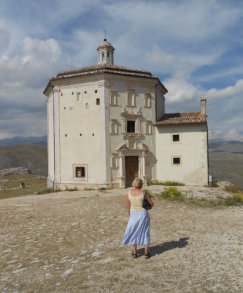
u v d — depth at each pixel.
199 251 6.98
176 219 11.02
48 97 29.70
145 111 26.02
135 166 25.62
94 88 24.03
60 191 24.31
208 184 24.89
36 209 14.21
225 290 4.87
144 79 25.59
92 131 23.97
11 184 35.91
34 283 5.45
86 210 13.38
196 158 25.27
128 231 6.54
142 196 6.59
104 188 23.33
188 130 25.56
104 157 23.56
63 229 9.80
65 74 25.80
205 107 26.83
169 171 26.14
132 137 25.08
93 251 7.30
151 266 6.07
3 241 8.54
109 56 28.83
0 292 5.10
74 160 24.47
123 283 5.27
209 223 10.27
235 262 6.18
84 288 5.12
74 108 24.58
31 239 8.66
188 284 5.14
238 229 9.30
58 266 6.33
